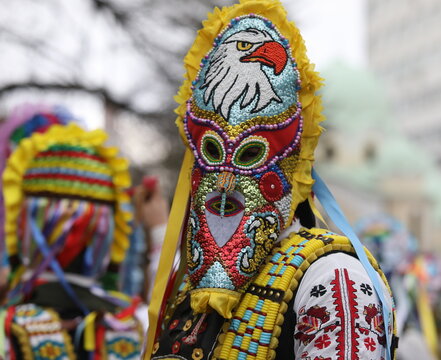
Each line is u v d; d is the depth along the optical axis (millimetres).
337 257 1690
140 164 7199
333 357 1576
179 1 7547
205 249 1711
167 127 7691
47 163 2650
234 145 1731
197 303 1688
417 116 44750
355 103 28234
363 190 27844
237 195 1727
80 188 2639
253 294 1704
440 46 43719
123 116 7605
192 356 1698
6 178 2652
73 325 2529
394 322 1726
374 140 28547
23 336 2459
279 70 1771
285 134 1751
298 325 1646
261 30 1813
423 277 4816
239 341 1673
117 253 2738
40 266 2578
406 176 30250
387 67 47469
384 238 4887
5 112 3357
